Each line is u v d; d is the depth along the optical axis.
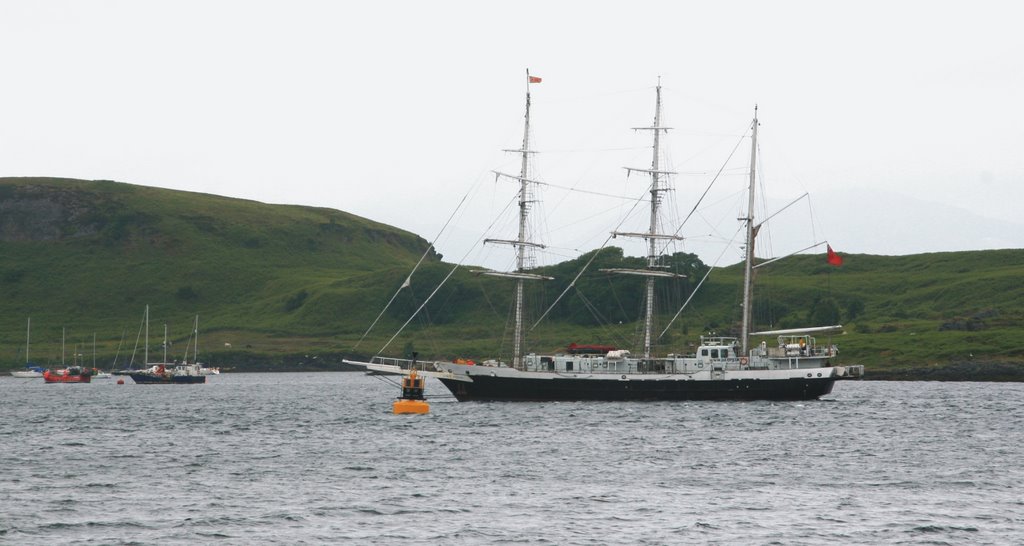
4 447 165.62
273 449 159.50
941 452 152.00
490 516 102.06
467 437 173.38
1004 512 104.12
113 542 91.69
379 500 111.06
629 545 89.88
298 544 90.75
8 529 97.00
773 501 109.94
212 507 107.50
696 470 132.88
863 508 106.06
